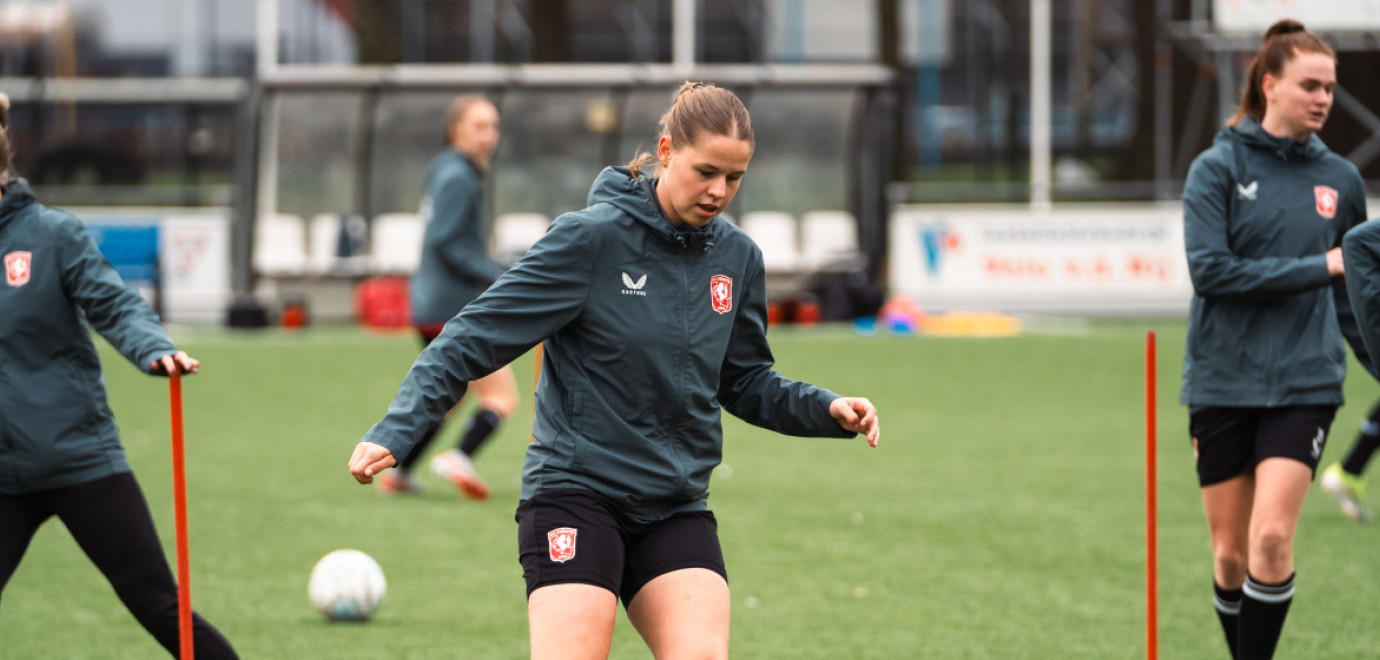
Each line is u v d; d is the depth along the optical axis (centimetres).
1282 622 1845
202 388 5278
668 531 1407
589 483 1391
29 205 1634
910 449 4100
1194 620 2361
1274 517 1798
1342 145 8331
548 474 1401
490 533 3012
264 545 2905
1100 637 2259
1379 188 8288
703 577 1377
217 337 6994
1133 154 8931
